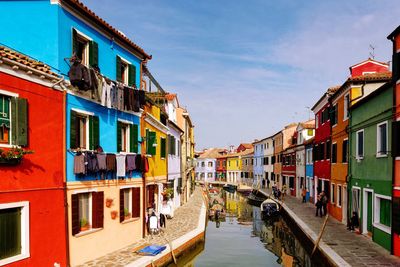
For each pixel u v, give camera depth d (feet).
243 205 139.85
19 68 30.04
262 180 187.52
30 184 31.32
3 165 28.76
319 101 84.89
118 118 45.78
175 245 46.68
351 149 60.54
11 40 35.70
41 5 35.53
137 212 49.65
